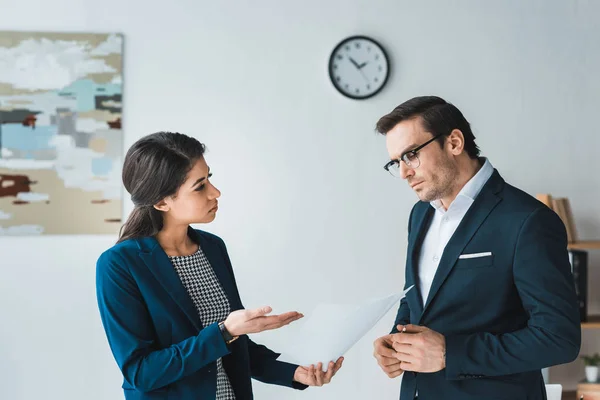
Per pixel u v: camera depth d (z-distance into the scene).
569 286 1.72
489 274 1.79
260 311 1.73
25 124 3.38
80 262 3.42
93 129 3.41
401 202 3.59
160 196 1.79
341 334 1.77
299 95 3.52
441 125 1.84
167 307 1.79
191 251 1.93
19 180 3.38
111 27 3.42
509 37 3.62
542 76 3.64
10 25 3.37
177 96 3.46
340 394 3.56
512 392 1.79
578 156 3.67
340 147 3.55
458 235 1.84
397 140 1.87
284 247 3.54
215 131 3.48
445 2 3.58
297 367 2.01
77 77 3.40
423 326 1.81
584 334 3.61
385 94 3.56
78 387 3.43
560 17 3.64
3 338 3.38
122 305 1.76
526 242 1.74
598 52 3.66
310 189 3.54
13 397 3.39
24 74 3.37
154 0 3.44
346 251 3.57
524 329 1.71
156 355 1.73
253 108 3.50
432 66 3.58
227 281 1.96
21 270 3.39
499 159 3.63
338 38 3.53
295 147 3.53
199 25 3.46
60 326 3.41
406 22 3.56
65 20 3.40
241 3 3.48
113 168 3.43
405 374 1.94
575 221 3.67
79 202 3.41
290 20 3.50
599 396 3.24
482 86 3.61
